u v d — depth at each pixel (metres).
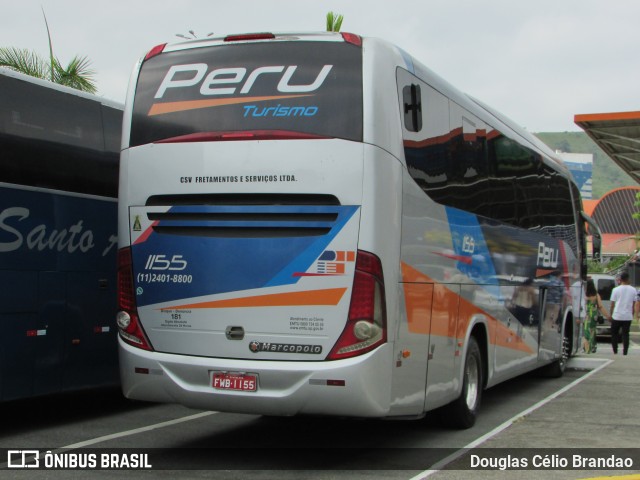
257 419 9.07
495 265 9.37
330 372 6.22
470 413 8.52
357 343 6.25
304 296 6.36
